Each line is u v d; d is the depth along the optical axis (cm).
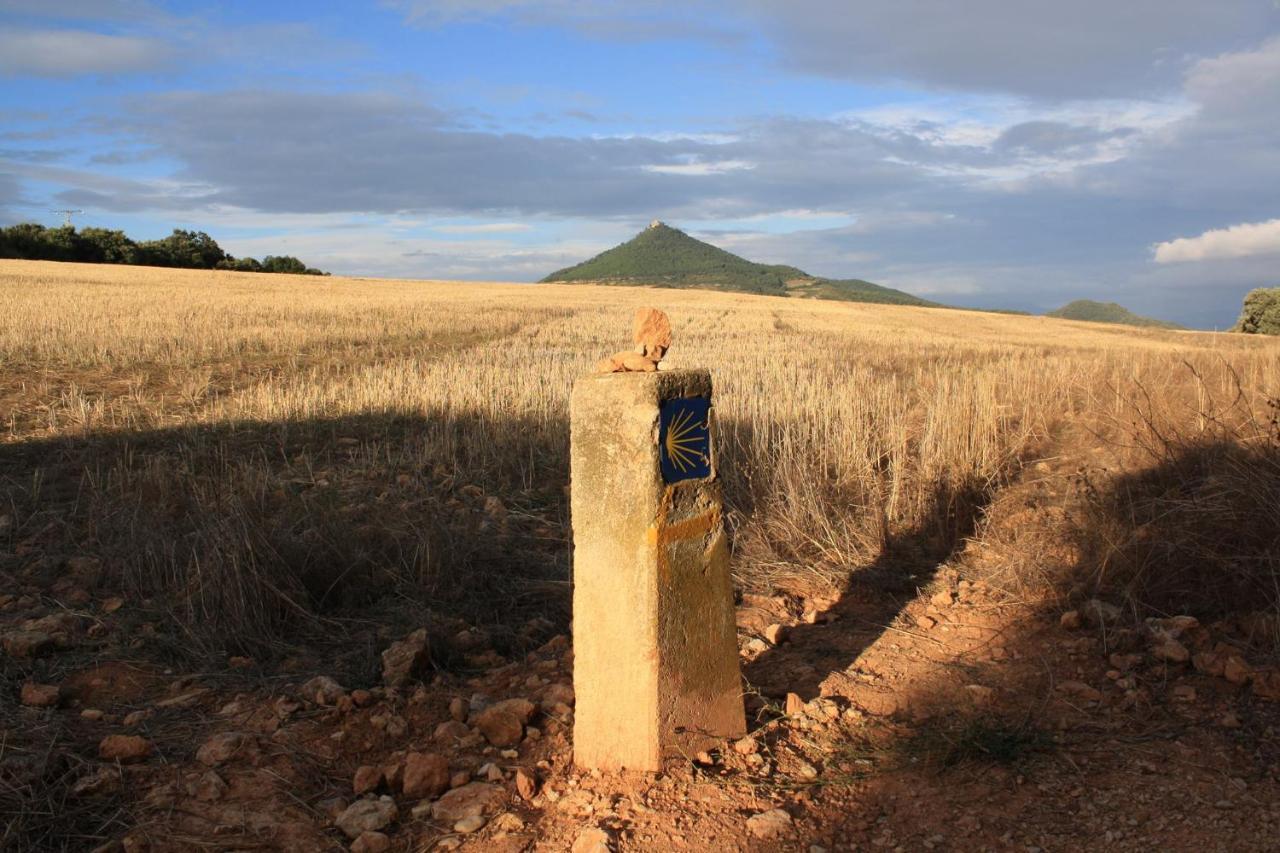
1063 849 309
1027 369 1563
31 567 625
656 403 355
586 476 371
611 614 369
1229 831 309
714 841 325
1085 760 366
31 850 322
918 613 558
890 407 1189
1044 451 927
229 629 506
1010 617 536
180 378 1562
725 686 392
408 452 995
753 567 646
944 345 2881
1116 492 662
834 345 2728
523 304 4506
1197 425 781
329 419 1180
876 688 452
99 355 1745
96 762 377
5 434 1051
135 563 594
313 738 408
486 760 392
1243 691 409
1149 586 525
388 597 585
